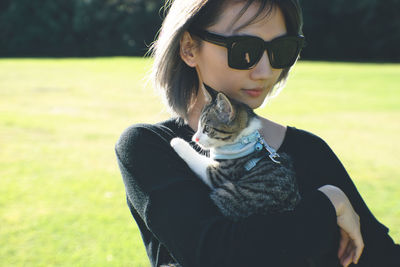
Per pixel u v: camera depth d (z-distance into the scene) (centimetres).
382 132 1128
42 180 751
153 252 191
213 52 192
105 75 2478
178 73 220
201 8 190
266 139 229
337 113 1402
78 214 613
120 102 1593
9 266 470
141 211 178
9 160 862
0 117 1273
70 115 1332
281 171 209
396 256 203
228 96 198
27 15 4366
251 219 159
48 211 623
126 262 481
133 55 4338
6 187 716
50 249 512
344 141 1023
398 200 651
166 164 185
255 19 185
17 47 4347
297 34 200
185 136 230
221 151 233
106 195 687
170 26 205
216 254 156
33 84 2052
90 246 521
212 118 235
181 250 162
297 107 1509
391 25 4228
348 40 4419
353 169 812
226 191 213
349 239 184
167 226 166
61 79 2264
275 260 153
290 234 155
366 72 2808
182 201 170
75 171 802
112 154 916
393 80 2381
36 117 1290
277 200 205
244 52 186
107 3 4406
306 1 4362
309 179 209
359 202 213
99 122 1237
